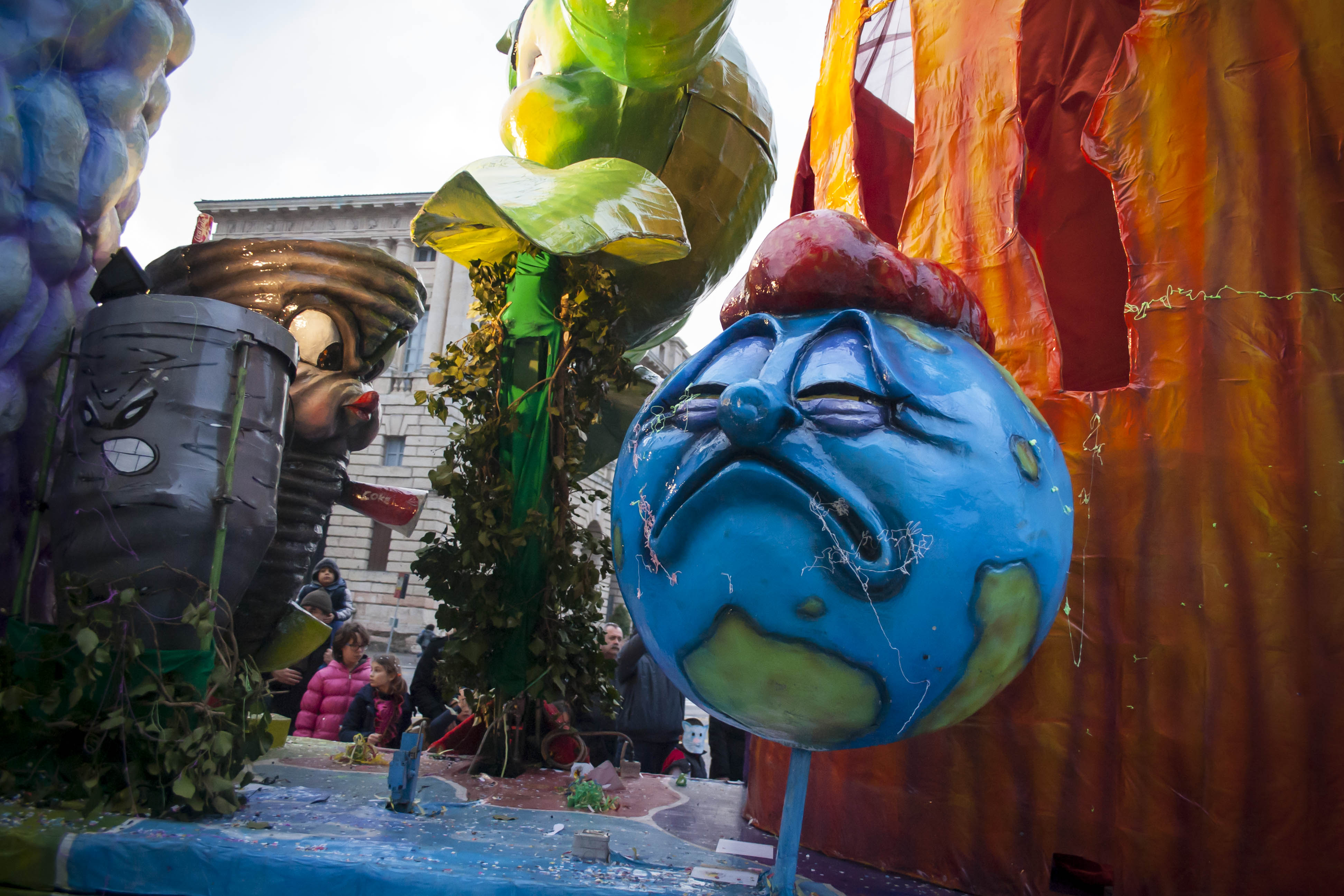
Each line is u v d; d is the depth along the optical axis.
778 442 1.44
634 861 2.08
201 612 2.44
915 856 2.24
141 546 2.54
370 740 4.12
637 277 4.32
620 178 3.36
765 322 1.65
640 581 1.59
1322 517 1.79
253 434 2.81
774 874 1.77
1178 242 2.03
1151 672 1.93
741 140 4.22
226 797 2.38
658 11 2.97
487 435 3.66
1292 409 1.85
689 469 1.51
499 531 3.54
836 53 3.20
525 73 4.39
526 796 2.98
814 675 1.43
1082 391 2.18
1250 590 1.84
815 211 1.75
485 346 3.77
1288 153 1.92
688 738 5.44
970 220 2.47
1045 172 2.74
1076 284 2.72
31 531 2.71
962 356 1.60
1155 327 2.04
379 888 1.81
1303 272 1.87
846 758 2.45
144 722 2.29
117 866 1.90
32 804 2.21
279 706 5.39
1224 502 1.89
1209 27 2.04
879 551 1.37
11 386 2.90
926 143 2.65
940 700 1.47
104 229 3.35
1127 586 2.00
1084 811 1.99
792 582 1.39
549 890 1.78
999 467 1.45
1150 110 2.11
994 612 1.42
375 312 3.75
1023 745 2.11
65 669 2.35
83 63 3.09
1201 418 1.94
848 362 1.49
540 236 2.98
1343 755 1.71
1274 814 1.75
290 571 3.55
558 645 3.59
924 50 2.70
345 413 3.63
